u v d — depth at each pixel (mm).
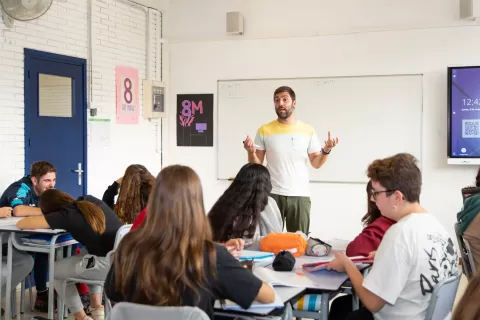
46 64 5516
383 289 2135
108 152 6465
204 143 7207
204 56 7188
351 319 2492
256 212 3102
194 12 7223
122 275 1874
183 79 7301
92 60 6145
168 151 7398
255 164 3150
